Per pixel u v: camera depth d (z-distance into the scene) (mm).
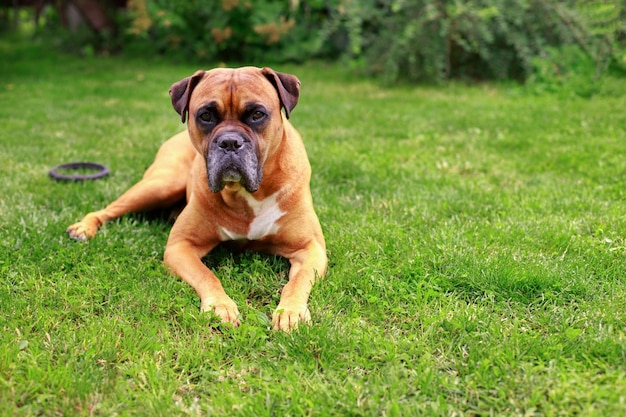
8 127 7195
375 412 2188
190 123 3383
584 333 2641
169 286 3154
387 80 10094
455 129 7008
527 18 9539
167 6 12305
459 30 9828
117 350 2600
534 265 3273
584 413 2127
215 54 12867
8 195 4645
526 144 6199
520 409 2205
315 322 2803
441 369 2480
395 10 9750
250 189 3127
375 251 3541
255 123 3180
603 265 3352
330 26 10492
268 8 12086
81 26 14508
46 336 2693
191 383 2441
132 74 11609
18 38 18359
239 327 2709
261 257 3602
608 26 9031
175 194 4156
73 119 7711
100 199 4613
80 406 2256
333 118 7680
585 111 7590
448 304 2961
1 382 2338
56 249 3635
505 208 4348
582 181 4938
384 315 2885
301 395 2279
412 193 4727
